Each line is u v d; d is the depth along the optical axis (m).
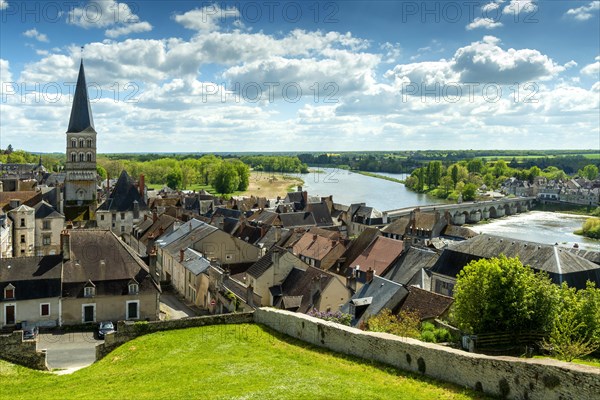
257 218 107.94
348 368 29.02
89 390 27.47
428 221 96.00
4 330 47.69
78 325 49.91
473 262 36.53
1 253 66.31
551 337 30.50
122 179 103.81
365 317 44.09
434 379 26.14
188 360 31.64
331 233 82.50
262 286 57.75
